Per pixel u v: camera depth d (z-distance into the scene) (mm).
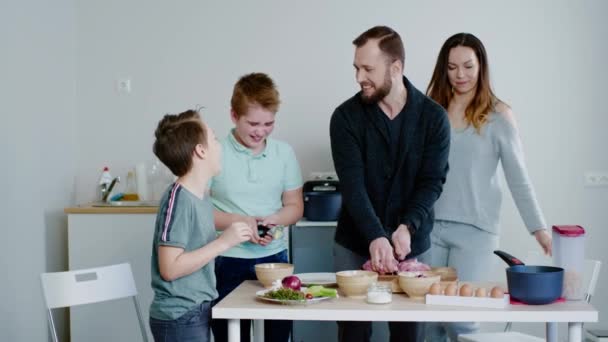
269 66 4043
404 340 2473
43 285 2510
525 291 2004
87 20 4145
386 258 2322
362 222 2432
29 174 3660
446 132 2520
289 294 2057
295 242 3811
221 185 2562
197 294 2148
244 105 2426
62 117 4023
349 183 2502
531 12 3938
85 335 3723
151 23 4105
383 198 2553
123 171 4137
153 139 4117
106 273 2631
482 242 2928
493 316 1956
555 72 3938
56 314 3957
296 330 3840
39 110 3768
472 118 2916
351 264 2600
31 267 3686
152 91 4117
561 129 3947
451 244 2963
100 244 3723
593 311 1933
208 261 2111
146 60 4113
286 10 4027
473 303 2021
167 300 2131
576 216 3953
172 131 2164
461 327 3051
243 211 2572
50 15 3900
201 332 2160
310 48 4016
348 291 2164
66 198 4059
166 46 4102
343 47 3996
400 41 2479
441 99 3021
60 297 2529
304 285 2330
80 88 4152
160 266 2102
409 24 3971
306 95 4020
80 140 4164
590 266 2572
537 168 3959
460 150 2930
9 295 3459
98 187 4160
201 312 2156
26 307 3627
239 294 2236
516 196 2924
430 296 2062
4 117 3420
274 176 2609
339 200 3689
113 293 2635
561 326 3902
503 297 2012
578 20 3922
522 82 3953
